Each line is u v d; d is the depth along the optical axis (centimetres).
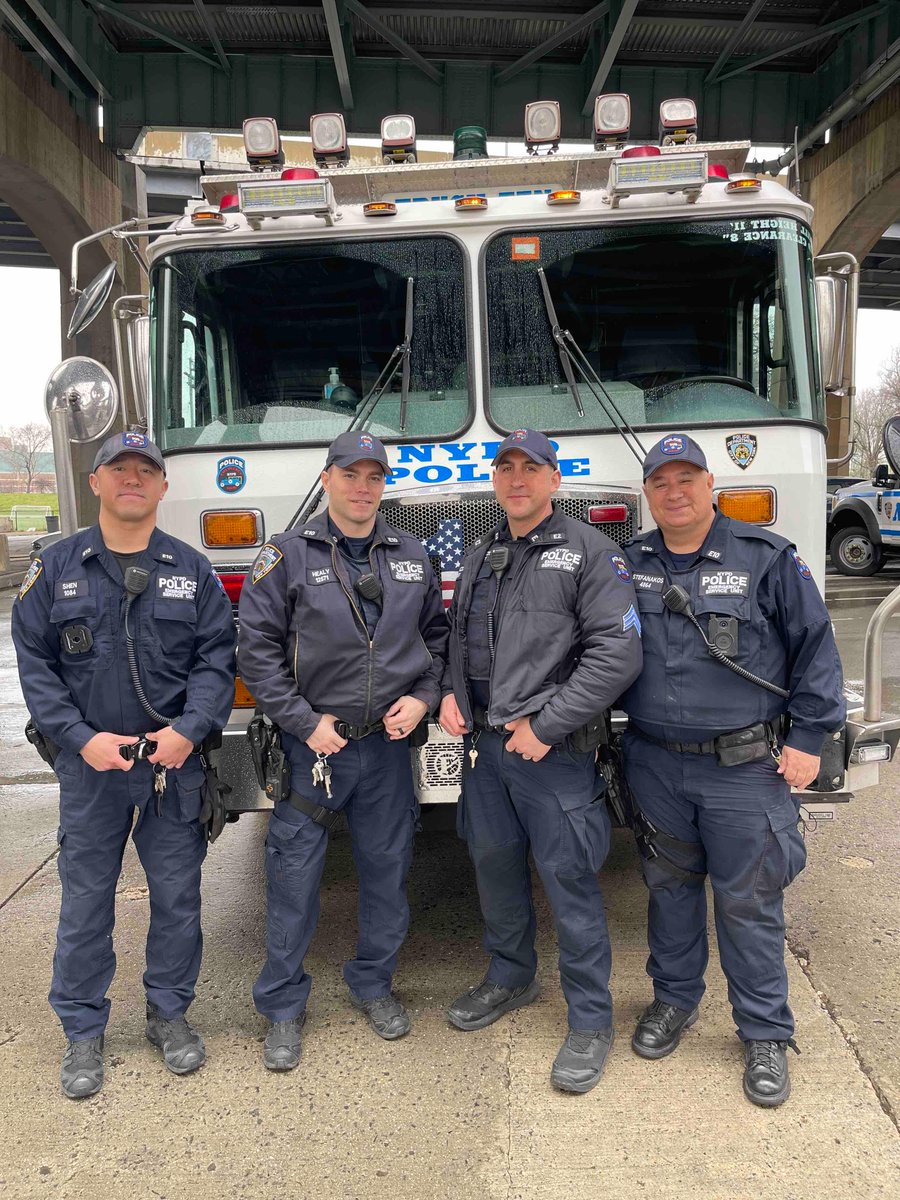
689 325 331
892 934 333
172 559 262
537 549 257
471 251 326
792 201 322
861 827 438
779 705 253
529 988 293
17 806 510
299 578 262
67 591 253
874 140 1521
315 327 337
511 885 278
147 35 1455
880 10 1234
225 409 337
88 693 256
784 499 317
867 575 1359
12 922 362
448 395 328
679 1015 268
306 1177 222
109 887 265
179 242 329
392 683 265
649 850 263
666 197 321
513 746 251
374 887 281
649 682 254
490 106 1424
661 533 263
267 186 315
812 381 324
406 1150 230
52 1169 228
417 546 279
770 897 249
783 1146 227
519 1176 220
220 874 409
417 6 1239
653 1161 223
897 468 348
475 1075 259
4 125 1268
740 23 1303
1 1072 267
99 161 1582
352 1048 274
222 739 303
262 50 1409
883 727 285
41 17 1238
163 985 270
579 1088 248
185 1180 223
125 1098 254
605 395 323
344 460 257
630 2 1116
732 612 245
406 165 354
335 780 268
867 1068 256
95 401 326
